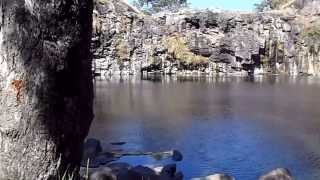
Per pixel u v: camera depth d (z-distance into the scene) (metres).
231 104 48.66
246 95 58.03
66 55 4.05
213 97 55.25
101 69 85.88
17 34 3.83
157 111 42.50
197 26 94.00
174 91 61.44
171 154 23.17
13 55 3.85
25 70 3.87
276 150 25.52
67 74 4.12
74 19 4.09
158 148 25.48
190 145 26.58
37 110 3.92
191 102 49.94
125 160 21.80
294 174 20.52
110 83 72.94
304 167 21.73
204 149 25.50
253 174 20.30
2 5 3.84
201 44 93.44
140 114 40.22
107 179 11.99
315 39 97.31
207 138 28.95
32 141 3.94
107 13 86.38
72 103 4.22
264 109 44.91
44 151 3.99
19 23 3.83
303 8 103.00
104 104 47.16
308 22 100.06
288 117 39.41
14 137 3.90
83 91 4.40
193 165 21.64
